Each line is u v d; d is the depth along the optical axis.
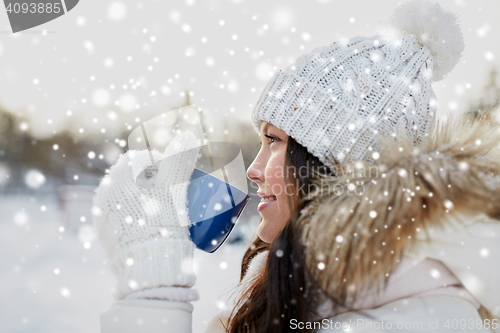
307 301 0.75
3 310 2.73
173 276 0.80
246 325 0.89
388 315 0.66
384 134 0.88
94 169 9.28
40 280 3.44
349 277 0.69
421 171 0.72
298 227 0.82
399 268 0.69
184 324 0.78
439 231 0.69
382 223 0.70
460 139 0.78
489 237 0.67
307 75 0.93
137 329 0.74
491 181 0.72
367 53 0.95
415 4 0.98
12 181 9.36
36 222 6.11
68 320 2.58
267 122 0.99
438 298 0.67
